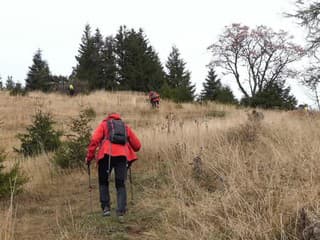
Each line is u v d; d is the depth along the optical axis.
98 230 5.45
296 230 4.21
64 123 20.39
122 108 27.44
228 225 4.65
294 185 5.12
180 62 63.06
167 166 7.94
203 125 12.16
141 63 54.97
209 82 58.69
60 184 8.55
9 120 21.44
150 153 9.73
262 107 30.28
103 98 31.36
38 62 61.94
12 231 5.22
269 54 49.00
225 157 6.71
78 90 38.19
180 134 10.38
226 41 50.78
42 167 9.67
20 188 7.53
